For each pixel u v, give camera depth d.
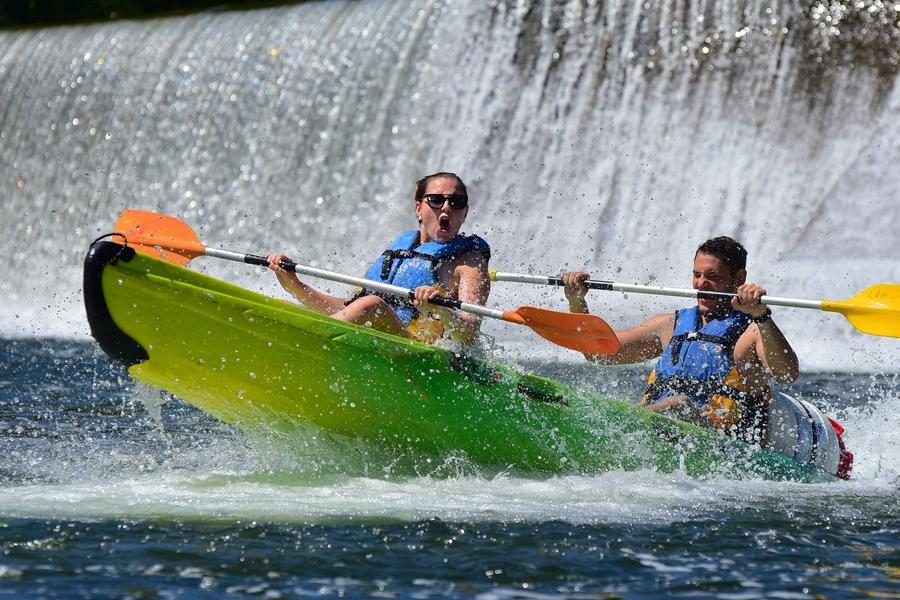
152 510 17.38
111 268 19.41
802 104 50.03
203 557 15.14
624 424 21.52
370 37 60.56
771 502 19.36
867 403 32.22
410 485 19.78
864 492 20.69
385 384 20.50
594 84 54.47
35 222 67.44
